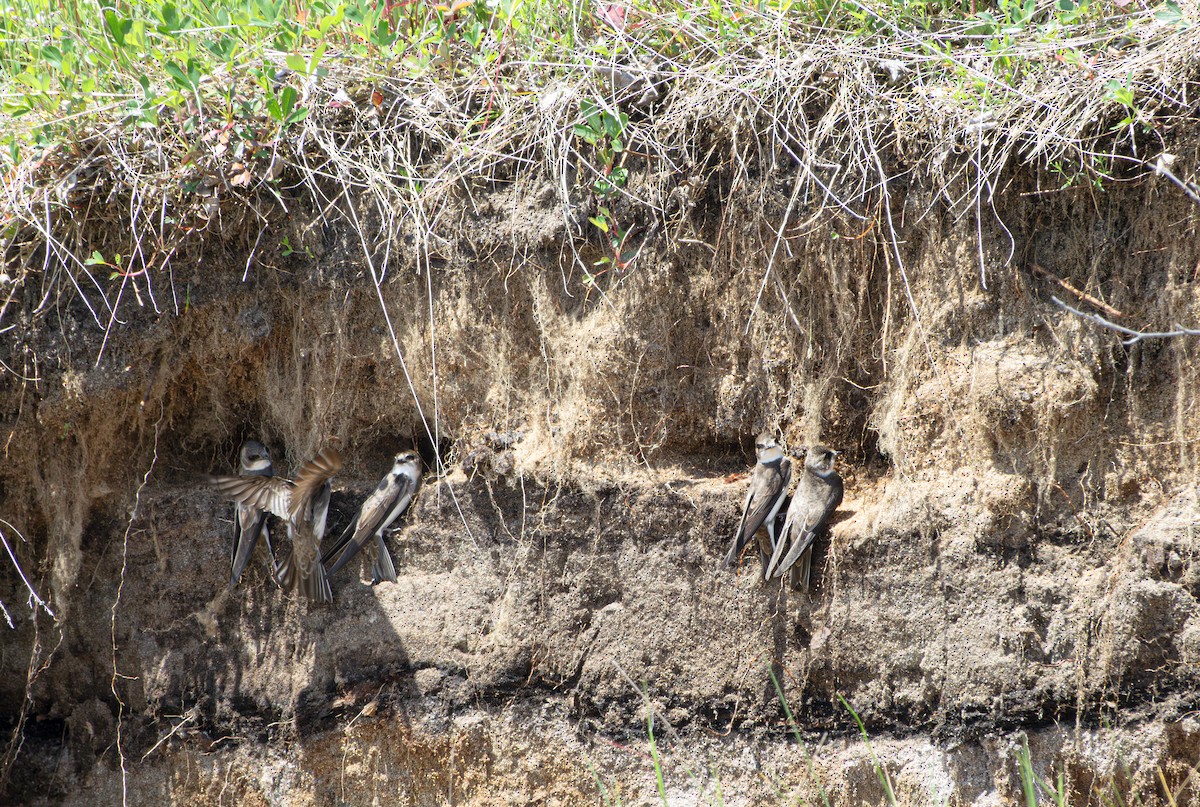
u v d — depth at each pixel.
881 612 18.58
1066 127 17.19
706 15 19.91
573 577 20.06
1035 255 17.88
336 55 20.33
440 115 20.14
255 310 20.72
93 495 21.36
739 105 18.86
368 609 20.80
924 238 18.33
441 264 20.22
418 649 20.53
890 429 18.83
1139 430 17.36
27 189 19.80
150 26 19.61
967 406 18.05
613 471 19.98
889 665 18.53
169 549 21.50
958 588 18.09
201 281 20.53
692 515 19.67
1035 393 17.50
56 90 19.95
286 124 19.52
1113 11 18.56
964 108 17.78
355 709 20.64
